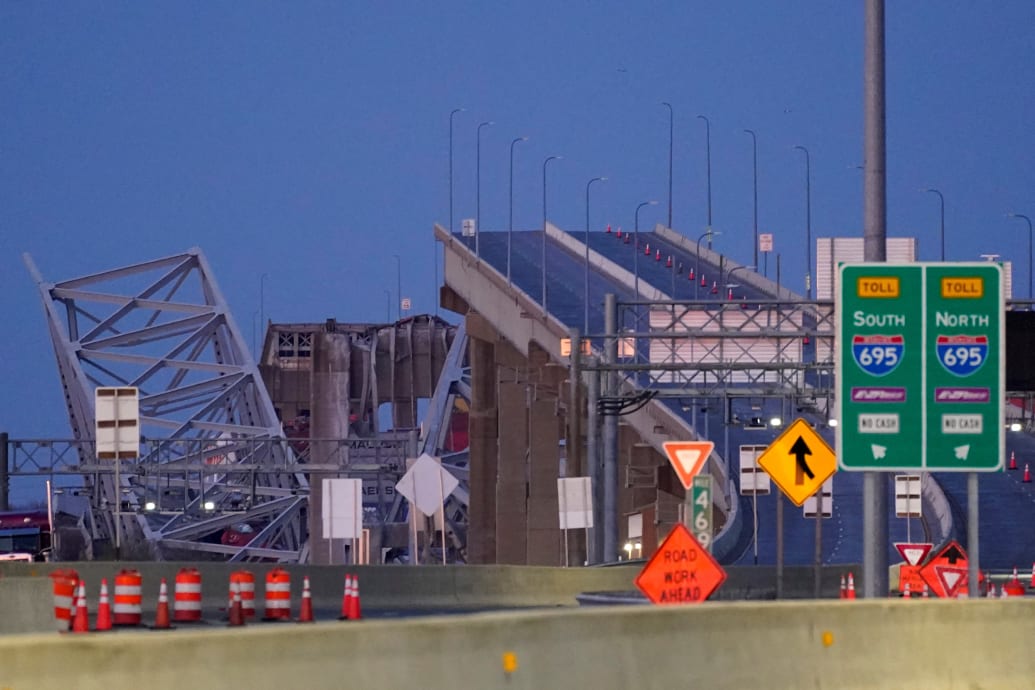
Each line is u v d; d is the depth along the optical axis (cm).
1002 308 9800
